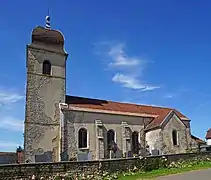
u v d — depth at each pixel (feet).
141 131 132.77
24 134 111.86
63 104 119.55
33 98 117.29
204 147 130.11
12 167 69.10
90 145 117.29
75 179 76.33
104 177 79.92
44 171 73.05
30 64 120.98
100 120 122.72
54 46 127.85
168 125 127.95
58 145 115.03
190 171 84.94
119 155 121.70
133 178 76.59
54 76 123.85
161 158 95.91
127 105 143.84
